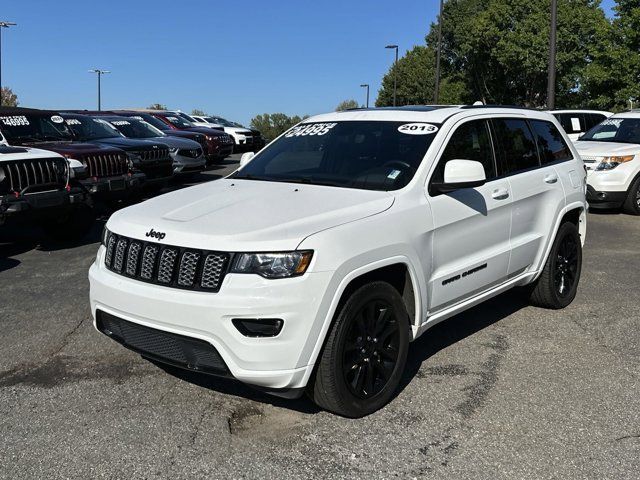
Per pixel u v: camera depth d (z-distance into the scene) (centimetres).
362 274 362
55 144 998
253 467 327
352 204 388
